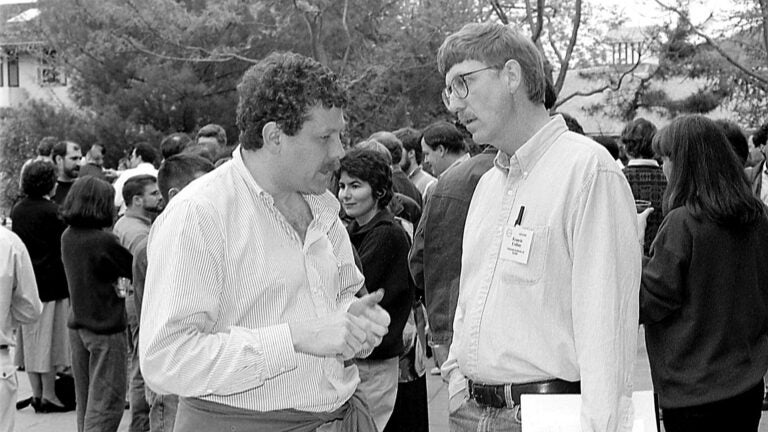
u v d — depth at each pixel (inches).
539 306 99.3
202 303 90.5
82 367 236.5
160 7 701.3
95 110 808.3
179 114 776.3
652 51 665.6
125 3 703.1
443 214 144.3
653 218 227.6
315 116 94.1
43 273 283.3
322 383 97.5
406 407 173.9
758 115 699.4
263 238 95.8
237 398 95.3
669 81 725.3
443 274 145.1
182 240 91.0
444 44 106.7
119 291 229.5
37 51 810.2
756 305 137.6
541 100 104.6
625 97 689.6
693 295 135.3
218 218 93.1
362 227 168.1
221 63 773.3
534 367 99.9
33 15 801.6
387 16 707.4
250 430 95.5
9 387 188.4
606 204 96.6
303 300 97.0
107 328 225.8
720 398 134.4
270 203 96.8
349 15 702.5
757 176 280.7
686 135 137.2
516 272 100.4
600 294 94.1
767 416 236.8
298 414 96.9
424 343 201.9
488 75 102.5
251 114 95.2
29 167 294.0
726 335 135.2
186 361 89.2
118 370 229.5
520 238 100.6
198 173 167.5
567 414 93.7
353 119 685.3
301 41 728.3
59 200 360.8
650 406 95.9
